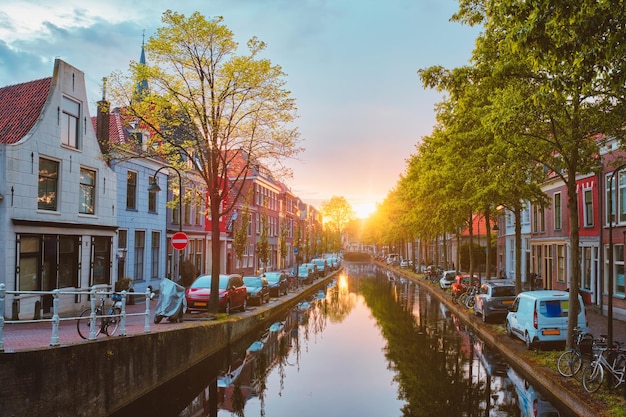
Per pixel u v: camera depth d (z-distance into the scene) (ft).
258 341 60.18
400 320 76.54
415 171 105.50
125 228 77.25
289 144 61.62
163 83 56.95
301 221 250.98
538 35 22.34
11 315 48.60
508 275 129.39
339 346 56.59
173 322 49.11
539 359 40.57
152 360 36.81
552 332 43.27
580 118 36.65
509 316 52.08
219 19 55.62
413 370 44.21
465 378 40.63
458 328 67.97
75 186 59.52
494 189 55.36
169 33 54.90
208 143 58.49
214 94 57.21
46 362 26.81
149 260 85.10
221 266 124.77
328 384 40.52
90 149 62.80
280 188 185.78
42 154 53.57
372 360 49.03
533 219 105.60
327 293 126.41
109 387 31.50
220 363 48.88
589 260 77.10
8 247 48.60
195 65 56.80
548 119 38.78
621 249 65.62
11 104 57.16
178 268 96.94
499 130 38.50
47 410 26.76
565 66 28.25
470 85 39.09
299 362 48.70
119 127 81.51
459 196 73.61
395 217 162.20
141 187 82.53
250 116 60.23
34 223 51.65
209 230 112.06
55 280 55.72
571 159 39.22
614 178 67.36
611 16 21.20
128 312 59.98
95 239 64.39
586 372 33.53
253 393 38.32
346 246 532.73
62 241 57.62
